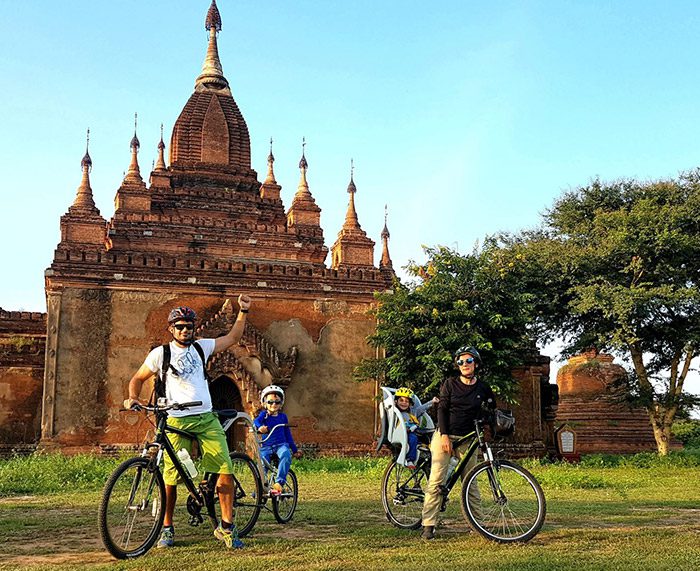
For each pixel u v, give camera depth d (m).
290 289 22.75
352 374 22.67
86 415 20.27
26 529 7.36
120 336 20.95
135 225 28.05
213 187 31.09
